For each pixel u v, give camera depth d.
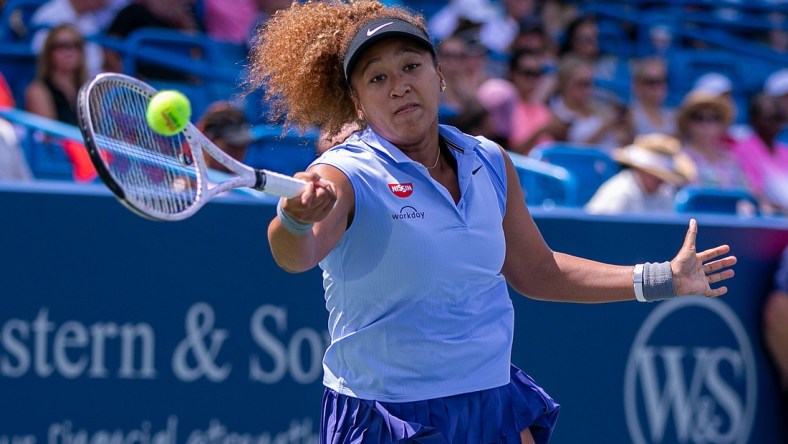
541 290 11.15
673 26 38.31
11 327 15.35
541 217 18.53
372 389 10.10
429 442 9.93
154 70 25.72
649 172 22.33
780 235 20.30
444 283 9.89
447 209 9.91
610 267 10.97
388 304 9.91
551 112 27.62
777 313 20.09
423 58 9.89
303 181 8.81
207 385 16.47
